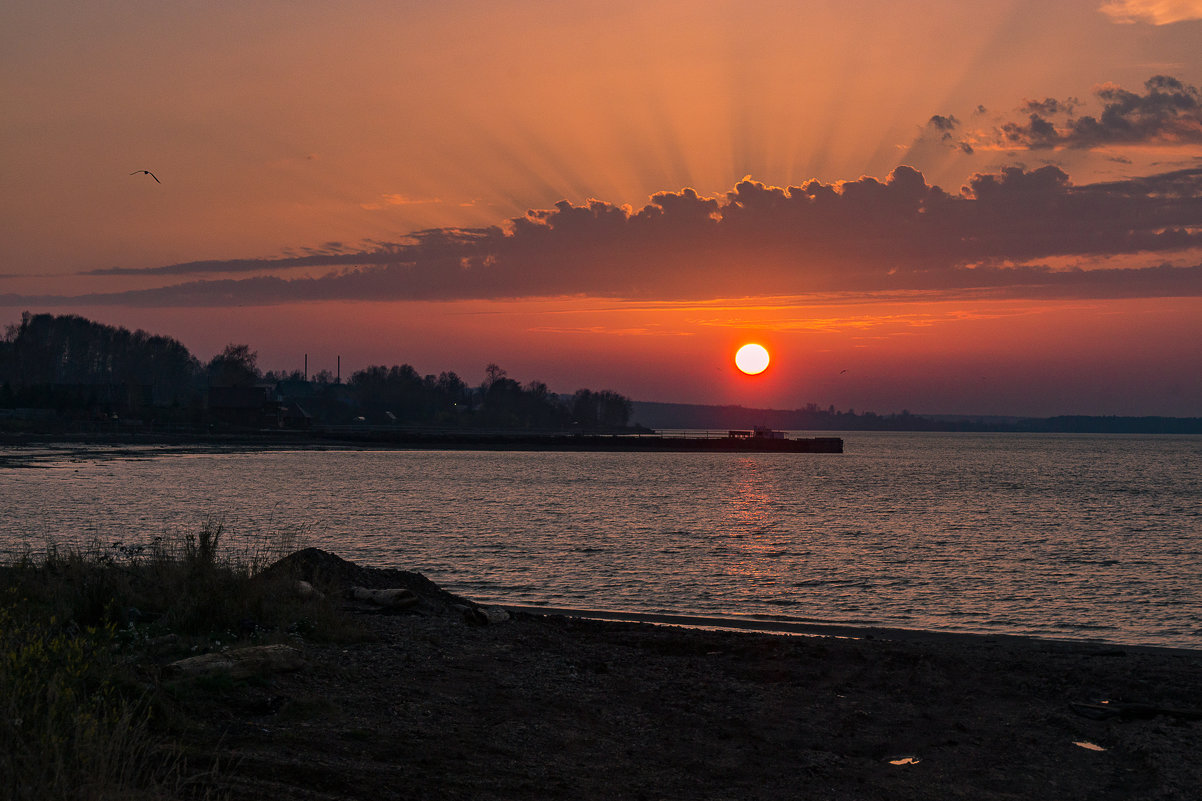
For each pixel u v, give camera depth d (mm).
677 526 49000
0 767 6340
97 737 6867
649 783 8742
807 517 56188
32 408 152250
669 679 13086
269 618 13312
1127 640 22156
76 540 36250
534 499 66500
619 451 177375
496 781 8266
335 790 7461
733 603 26312
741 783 8969
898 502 70375
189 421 172000
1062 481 103688
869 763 9875
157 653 10930
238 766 7578
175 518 47156
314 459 124938
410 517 51250
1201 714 11945
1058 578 32156
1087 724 11531
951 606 26500
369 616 15461
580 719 10688
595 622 17859
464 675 12102
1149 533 48844
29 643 8781
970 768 9836
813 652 15375
